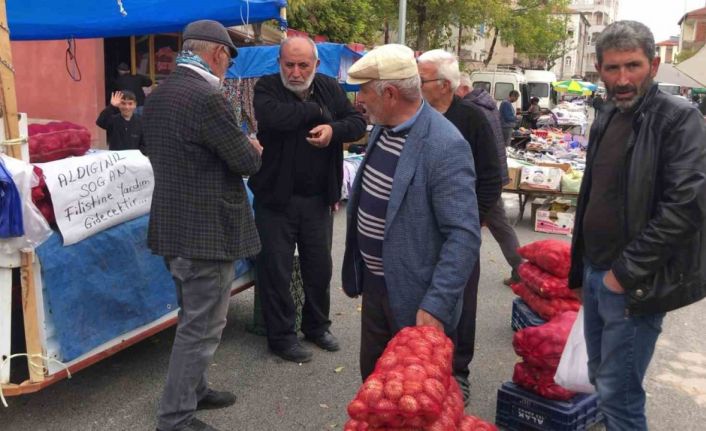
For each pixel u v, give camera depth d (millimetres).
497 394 3377
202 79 2855
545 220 8219
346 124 3879
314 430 3264
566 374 2904
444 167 2305
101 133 10570
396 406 1798
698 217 2086
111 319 3266
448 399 2012
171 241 2859
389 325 2604
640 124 2236
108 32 5469
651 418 3486
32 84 10531
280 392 3660
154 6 4824
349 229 2725
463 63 26891
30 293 2838
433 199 2336
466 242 2283
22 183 2684
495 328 4770
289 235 3953
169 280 3680
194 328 2969
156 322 3631
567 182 8039
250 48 9680
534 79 31469
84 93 10422
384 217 2471
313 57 3713
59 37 5637
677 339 4688
